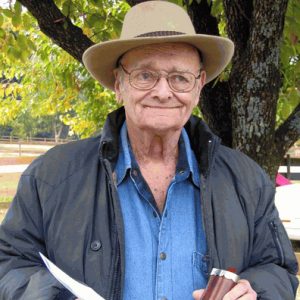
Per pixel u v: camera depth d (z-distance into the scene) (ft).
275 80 8.99
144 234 5.97
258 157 9.12
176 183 6.27
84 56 6.41
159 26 6.07
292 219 11.18
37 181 6.16
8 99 25.86
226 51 6.43
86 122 23.63
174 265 5.93
